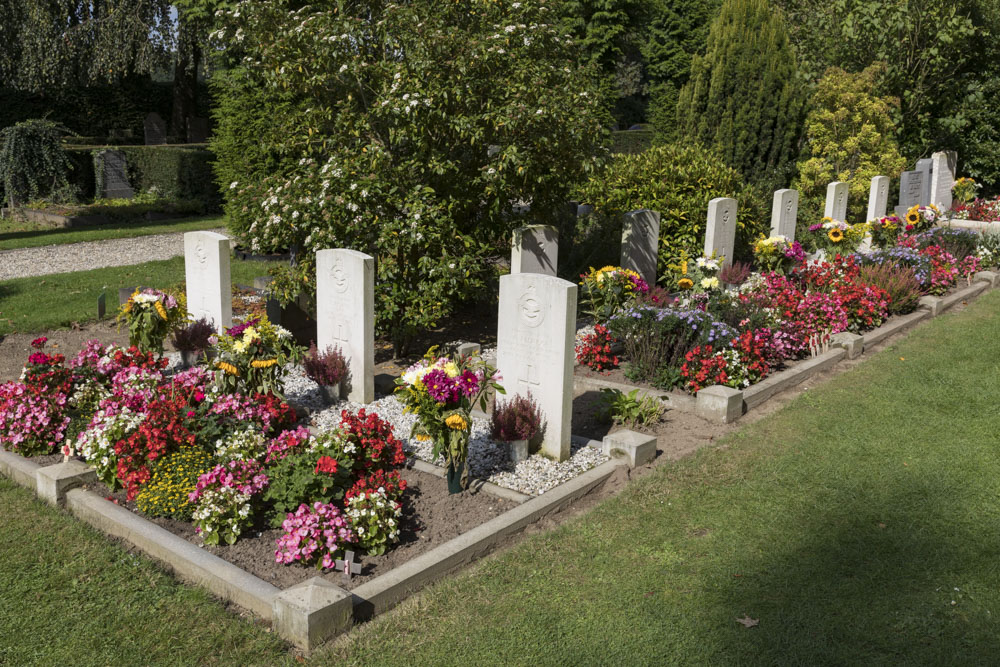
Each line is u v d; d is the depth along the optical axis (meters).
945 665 3.94
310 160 10.04
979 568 4.83
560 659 4.03
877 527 5.35
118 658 4.00
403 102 8.97
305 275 9.61
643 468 6.43
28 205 23.47
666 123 31.66
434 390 5.44
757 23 18.78
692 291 11.01
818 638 4.16
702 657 4.04
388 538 5.04
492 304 11.58
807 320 9.45
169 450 5.73
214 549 4.99
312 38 9.57
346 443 5.50
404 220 9.25
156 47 29.64
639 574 4.81
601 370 8.89
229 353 6.85
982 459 6.43
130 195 26.14
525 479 6.11
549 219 11.27
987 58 21.48
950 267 12.61
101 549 5.05
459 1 9.81
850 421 7.30
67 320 11.20
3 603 4.46
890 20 20.33
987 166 22.73
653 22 47.66
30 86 29.30
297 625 4.12
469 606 4.50
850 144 18.95
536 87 9.35
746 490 5.94
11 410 6.32
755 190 16.28
